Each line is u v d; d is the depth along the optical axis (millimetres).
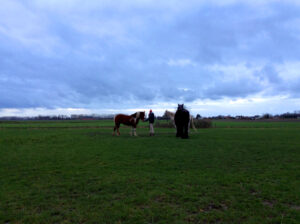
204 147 11266
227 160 8211
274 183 5504
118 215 3742
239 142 13242
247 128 30188
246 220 3590
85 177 6020
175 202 4324
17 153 9766
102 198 4535
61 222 3529
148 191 4887
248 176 6117
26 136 17297
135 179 5809
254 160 8227
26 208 4062
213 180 5715
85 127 33375
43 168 7051
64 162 7914
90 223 3494
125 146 11656
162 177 5992
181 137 15555
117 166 7281
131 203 4270
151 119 17625
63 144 12617
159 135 18312
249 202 4324
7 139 15125
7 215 3766
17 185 5387
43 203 4277
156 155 9117
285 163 7730
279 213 3844
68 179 5863
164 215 3730
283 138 15672
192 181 5629
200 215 3750
